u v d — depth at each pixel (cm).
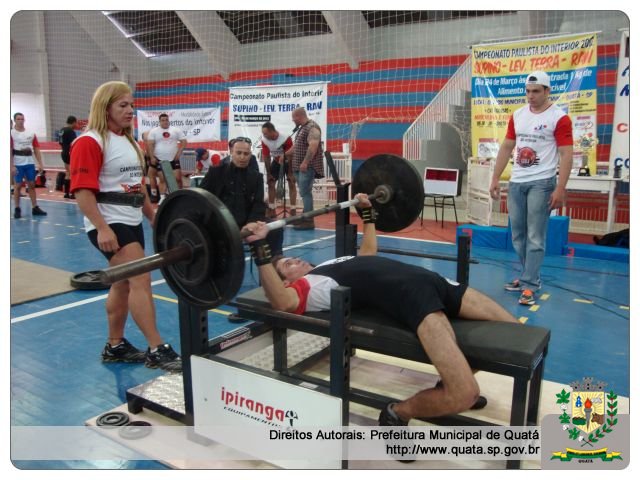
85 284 429
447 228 733
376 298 207
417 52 1055
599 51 806
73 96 1452
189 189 174
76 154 253
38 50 1373
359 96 1123
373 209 295
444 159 934
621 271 495
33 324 351
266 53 1245
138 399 235
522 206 401
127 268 162
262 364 251
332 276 218
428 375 276
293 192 736
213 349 216
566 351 309
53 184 1255
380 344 207
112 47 1464
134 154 274
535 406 210
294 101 688
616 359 297
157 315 374
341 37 1075
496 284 452
